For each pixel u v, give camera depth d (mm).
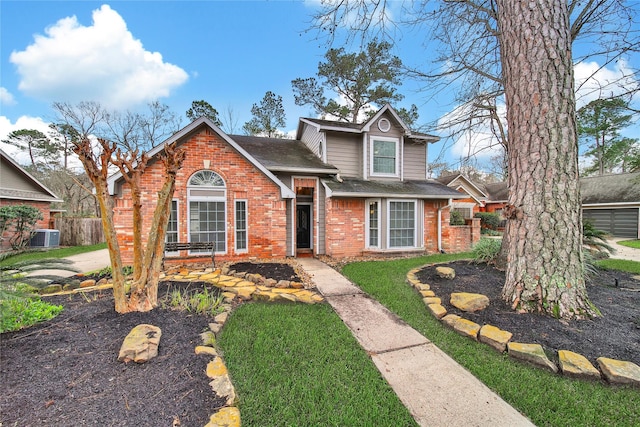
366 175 11227
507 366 3186
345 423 2340
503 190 23703
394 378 3006
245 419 2311
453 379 2992
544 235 4145
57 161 25234
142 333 3104
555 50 4164
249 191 8961
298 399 2594
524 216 4316
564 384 2857
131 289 3986
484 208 24094
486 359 3334
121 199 7789
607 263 8367
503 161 9250
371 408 2521
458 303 4562
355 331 4086
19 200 13023
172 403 2264
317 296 5422
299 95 18812
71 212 25625
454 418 2455
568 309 3961
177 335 3367
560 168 4125
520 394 2740
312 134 12500
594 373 2898
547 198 4148
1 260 3980
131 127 21016
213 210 8641
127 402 2244
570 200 4117
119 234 7793
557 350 3299
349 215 10203
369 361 3281
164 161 4008
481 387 2865
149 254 4016
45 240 12656
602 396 2688
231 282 5891
